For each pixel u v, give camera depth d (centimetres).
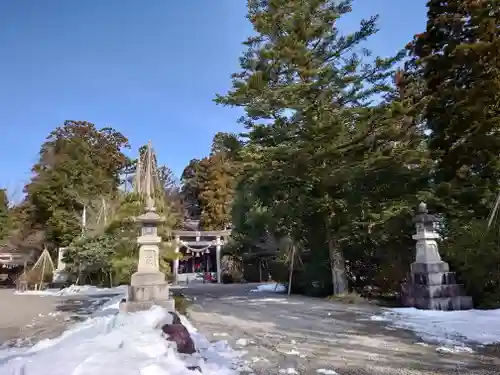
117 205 1645
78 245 1702
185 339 422
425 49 1177
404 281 927
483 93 926
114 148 2912
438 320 616
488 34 943
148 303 673
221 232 2275
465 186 971
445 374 351
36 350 374
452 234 836
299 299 1052
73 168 2377
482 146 968
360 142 995
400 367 375
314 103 1030
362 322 640
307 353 439
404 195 1015
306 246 1241
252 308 854
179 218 2381
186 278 2270
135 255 1379
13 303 1107
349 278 1129
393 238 980
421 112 1049
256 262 2138
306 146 1012
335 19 1130
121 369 281
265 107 1027
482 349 438
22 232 2311
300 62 1067
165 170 2919
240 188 1600
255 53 1135
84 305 1045
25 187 2494
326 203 1064
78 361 295
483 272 718
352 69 1036
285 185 1166
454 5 1080
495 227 720
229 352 445
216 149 3203
